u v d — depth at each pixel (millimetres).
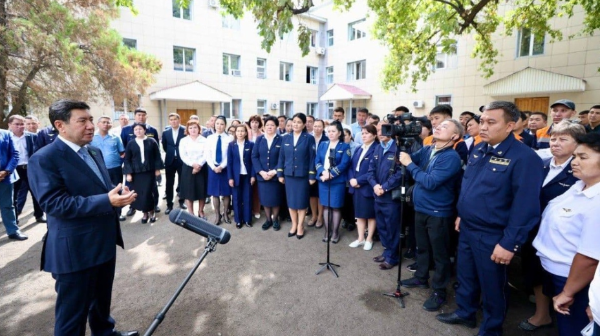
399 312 2596
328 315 2557
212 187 4660
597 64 8906
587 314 1547
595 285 1127
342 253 3748
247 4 4035
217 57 14758
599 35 8797
